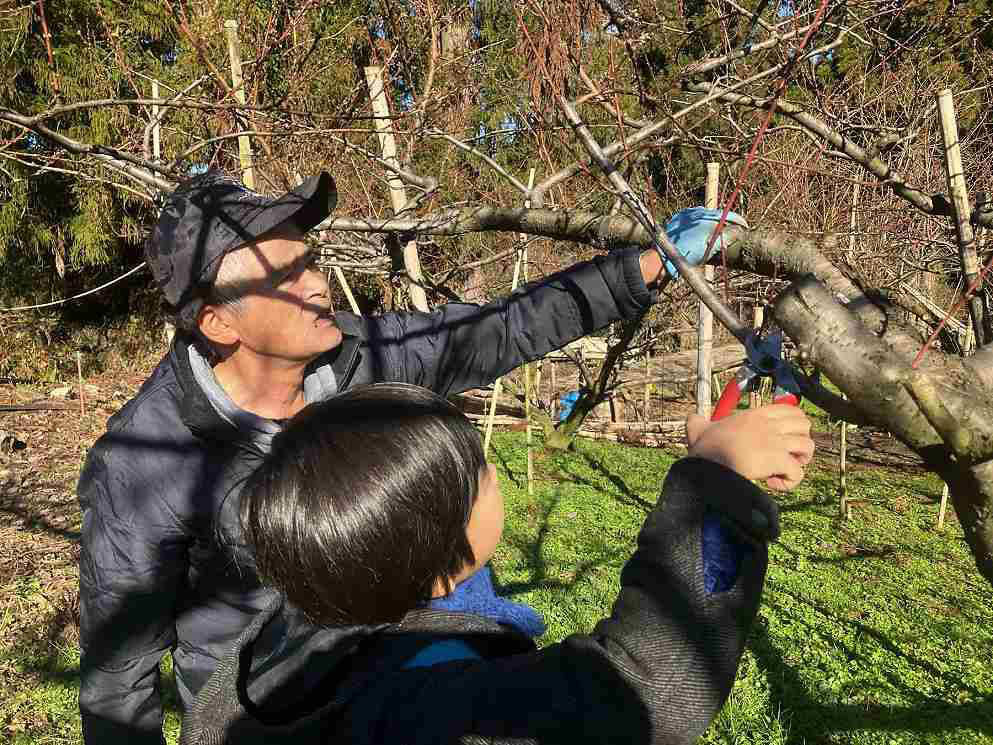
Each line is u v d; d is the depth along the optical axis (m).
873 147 2.07
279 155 3.69
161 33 9.64
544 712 0.71
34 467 7.86
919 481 8.20
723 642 0.71
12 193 11.29
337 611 0.79
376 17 3.77
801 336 0.85
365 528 0.75
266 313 1.36
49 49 1.84
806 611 5.02
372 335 1.63
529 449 7.25
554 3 1.68
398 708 0.79
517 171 4.16
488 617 0.98
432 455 0.79
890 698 3.96
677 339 9.69
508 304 1.67
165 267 1.34
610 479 8.23
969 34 3.15
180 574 1.44
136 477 1.36
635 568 0.76
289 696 0.89
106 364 13.95
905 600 5.21
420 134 2.97
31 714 3.71
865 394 0.82
